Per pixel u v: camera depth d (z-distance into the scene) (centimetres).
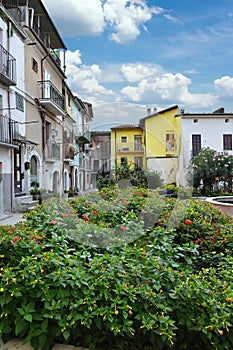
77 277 202
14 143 1036
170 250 262
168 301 199
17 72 1083
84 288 201
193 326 192
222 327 189
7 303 204
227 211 590
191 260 273
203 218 374
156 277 210
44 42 1441
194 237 329
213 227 345
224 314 187
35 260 218
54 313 195
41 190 895
